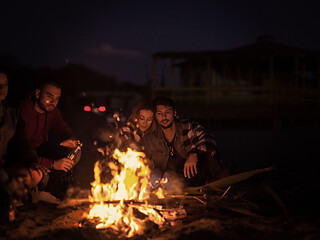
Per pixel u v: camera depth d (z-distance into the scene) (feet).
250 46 66.54
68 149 12.73
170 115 12.56
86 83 127.65
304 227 8.47
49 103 10.98
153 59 57.72
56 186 13.26
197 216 9.60
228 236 7.70
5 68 9.20
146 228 8.82
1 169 7.77
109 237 8.26
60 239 7.77
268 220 9.12
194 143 12.98
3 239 7.77
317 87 67.00
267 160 23.59
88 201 10.73
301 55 57.67
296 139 39.29
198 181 12.91
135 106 12.87
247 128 57.57
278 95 60.54
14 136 9.40
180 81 75.82
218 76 69.72
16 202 9.98
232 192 11.53
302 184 15.05
